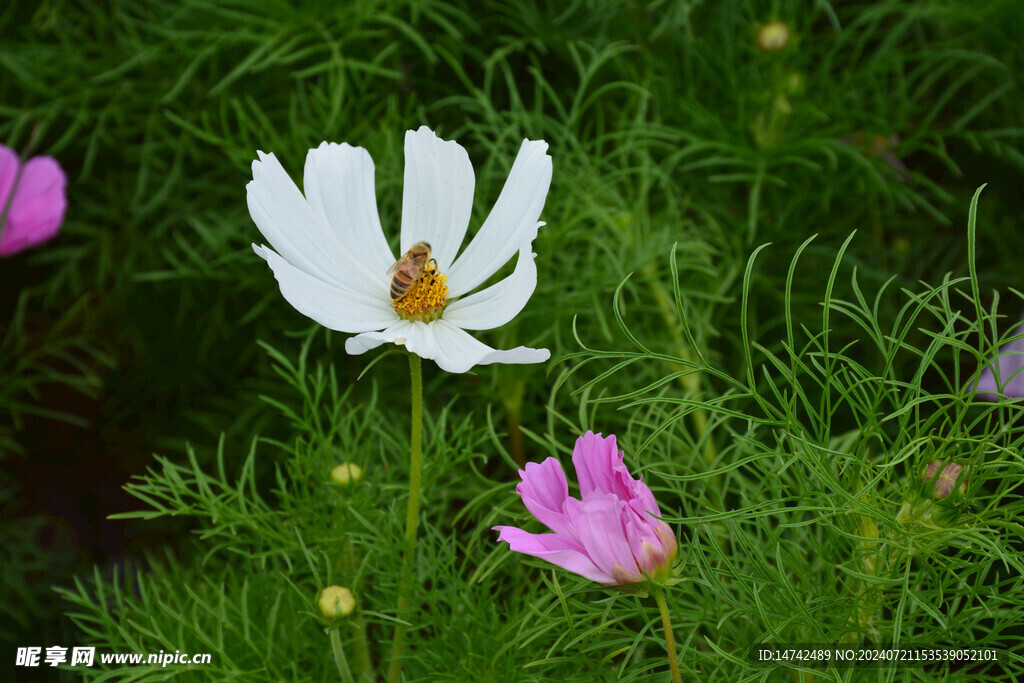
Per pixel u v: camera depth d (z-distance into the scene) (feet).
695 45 2.67
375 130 2.69
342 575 2.18
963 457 1.99
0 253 2.50
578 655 2.05
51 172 2.50
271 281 2.63
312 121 2.62
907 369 2.63
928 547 2.00
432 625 2.13
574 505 1.89
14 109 2.72
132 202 2.69
